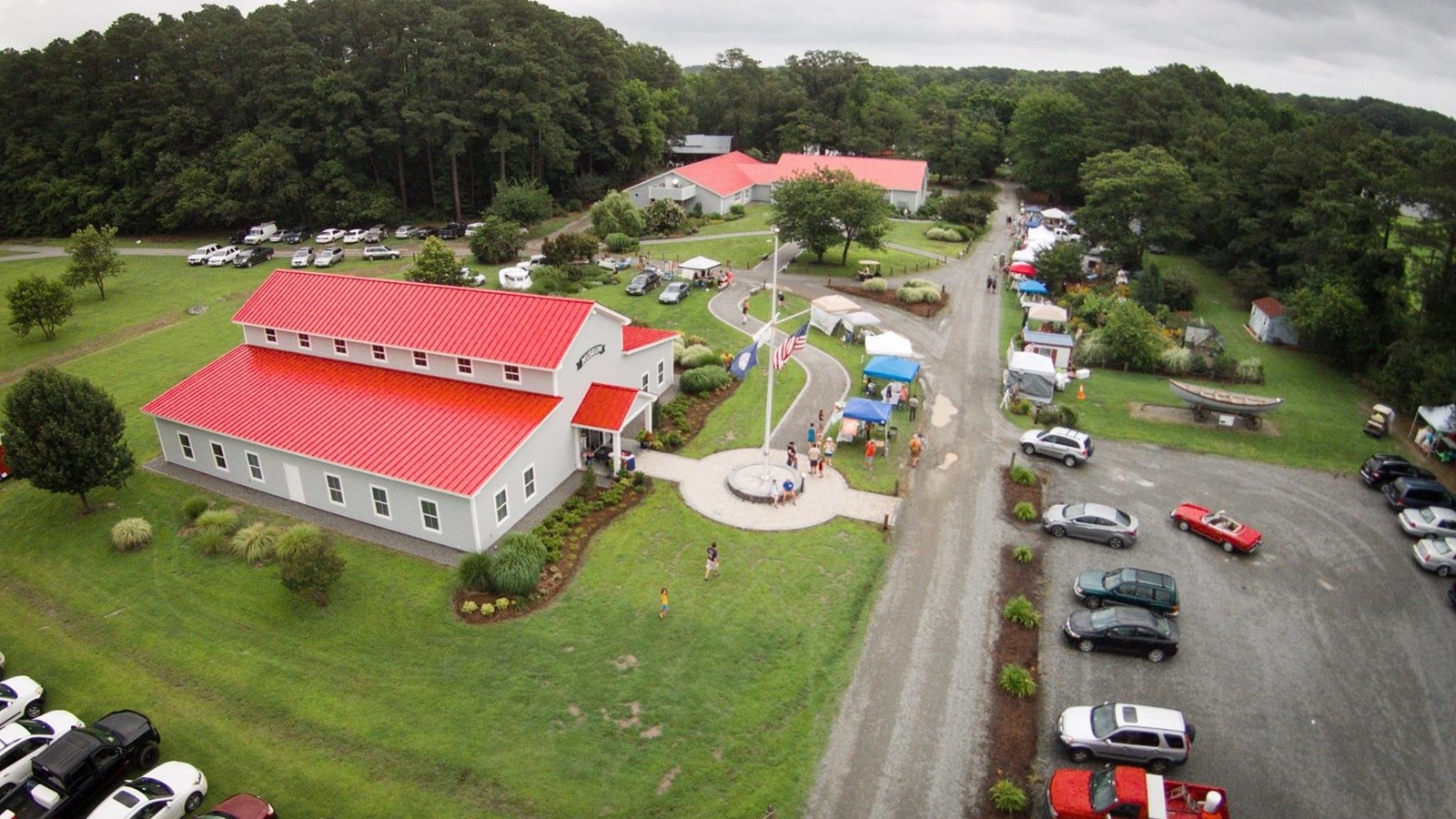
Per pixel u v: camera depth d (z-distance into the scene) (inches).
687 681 1069.8
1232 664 1129.4
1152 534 1435.8
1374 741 1008.9
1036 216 4119.1
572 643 1132.5
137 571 1315.2
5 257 3336.6
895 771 950.4
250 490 1534.2
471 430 1414.9
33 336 2405.3
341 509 1439.5
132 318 2571.4
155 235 3759.8
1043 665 1119.6
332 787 929.5
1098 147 4242.1
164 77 3705.7
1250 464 1710.1
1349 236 2315.5
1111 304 2536.9
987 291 2913.4
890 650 1139.9
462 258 3248.0
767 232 3779.5
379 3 3710.6
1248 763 975.0
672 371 2020.2
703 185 4138.8
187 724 1021.2
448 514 1315.2
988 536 1414.9
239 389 1608.0
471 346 1533.0
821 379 2081.7
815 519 1445.6
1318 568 1350.9
